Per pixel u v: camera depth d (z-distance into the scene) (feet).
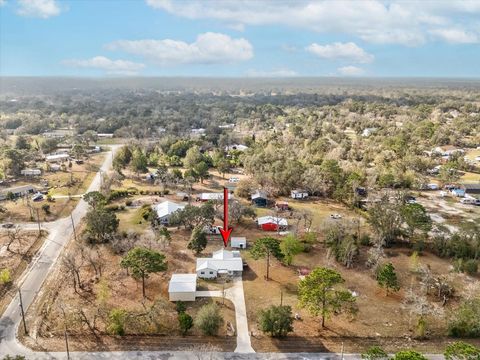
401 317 194.90
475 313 183.42
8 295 208.03
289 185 394.93
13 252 255.29
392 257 261.44
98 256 249.55
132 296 207.00
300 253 261.85
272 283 223.92
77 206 349.82
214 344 171.01
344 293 183.73
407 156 482.69
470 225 291.17
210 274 227.40
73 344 169.89
